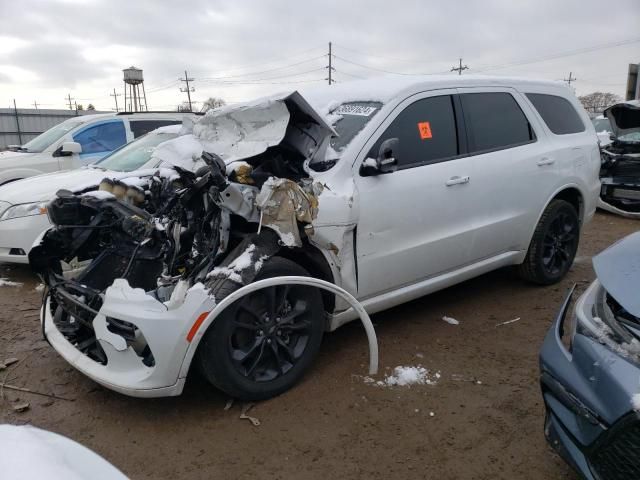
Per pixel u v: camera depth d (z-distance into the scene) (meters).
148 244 3.30
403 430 2.87
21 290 5.25
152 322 2.72
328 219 3.20
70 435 2.88
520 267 4.89
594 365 2.11
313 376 3.41
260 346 3.05
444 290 5.00
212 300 2.77
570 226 5.02
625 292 2.18
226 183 2.92
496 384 3.33
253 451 2.72
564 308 2.63
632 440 1.90
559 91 5.07
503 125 4.41
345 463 2.62
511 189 4.32
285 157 3.56
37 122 27.16
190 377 3.47
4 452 1.51
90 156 8.21
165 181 3.88
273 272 3.03
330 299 3.41
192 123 4.05
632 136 8.81
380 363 3.58
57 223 3.36
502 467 2.59
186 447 2.76
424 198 3.71
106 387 3.05
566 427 2.20
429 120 3.91
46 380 3.49
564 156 4.79
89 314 3.15
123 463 2.64
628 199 8.67
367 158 3.49
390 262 3.60
